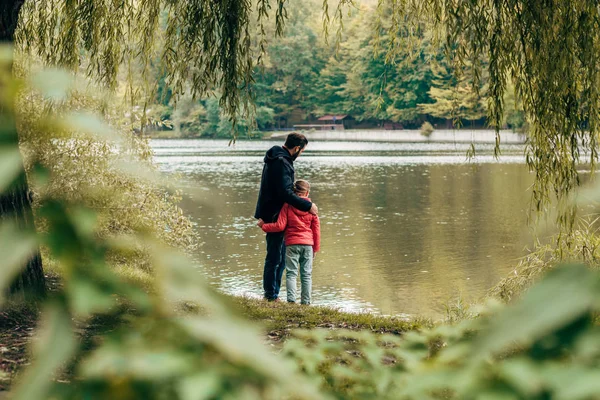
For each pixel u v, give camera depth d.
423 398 0.84
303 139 9.98
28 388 0.54
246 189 32.75
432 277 14.62
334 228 21.52
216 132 101.56
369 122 113.69
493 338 0.56
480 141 87.56
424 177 39.97
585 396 0.58
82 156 6.29
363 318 8.23
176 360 0.65
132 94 9.04
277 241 9.98
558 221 8.11
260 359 0.63
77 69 8.49
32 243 0.55
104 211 0.64
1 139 0.56
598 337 0.58
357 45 102.44
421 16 9.34
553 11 7.77
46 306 0.59
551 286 0.55
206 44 9.03
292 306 8.90
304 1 113.06
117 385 0.65
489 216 23.80
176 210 12.17
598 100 8.11
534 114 8.32
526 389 0.64
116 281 0.63
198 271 0.68
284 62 112.62
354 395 1.72
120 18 8.90
